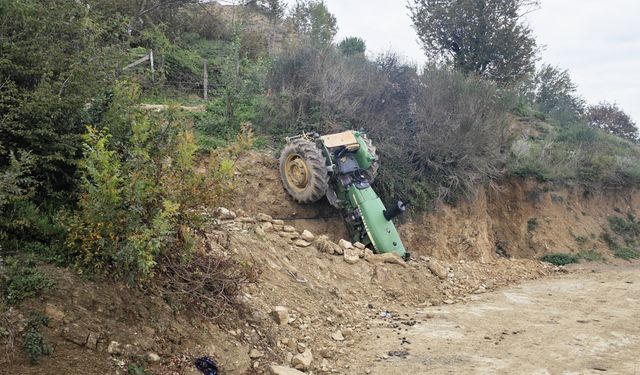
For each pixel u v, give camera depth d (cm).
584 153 1831
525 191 1574
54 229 512
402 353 674
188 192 553
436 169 1360
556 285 1180
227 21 2269
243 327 600
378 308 852
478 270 1209
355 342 704
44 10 568
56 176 575
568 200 1681
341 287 862
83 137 515
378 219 1025
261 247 819
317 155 1039
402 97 1445
